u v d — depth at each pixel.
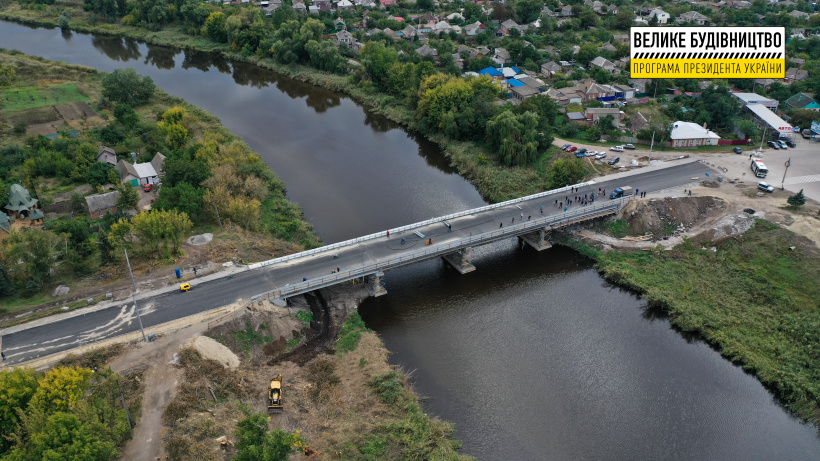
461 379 85.50
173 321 86.31
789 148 152.50
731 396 83.12
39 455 58.78
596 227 122.88
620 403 81.94
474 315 99.38
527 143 148.62
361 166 156.88
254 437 59.03
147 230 99.38
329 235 122.19
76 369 71.69
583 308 101.69
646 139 156.12
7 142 158.12
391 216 130.75
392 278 109.31
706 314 97.12
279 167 153.88
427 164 160.00
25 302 92.31
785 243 109.38
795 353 88.38
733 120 167.62
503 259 116.25
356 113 198.38
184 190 117.81
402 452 72.00
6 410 62.97
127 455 65.31
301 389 79.94
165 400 72.88
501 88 191.12
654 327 97.12
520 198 125.06
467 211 120.38
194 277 98.00
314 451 70.12
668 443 75.75
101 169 136.12
